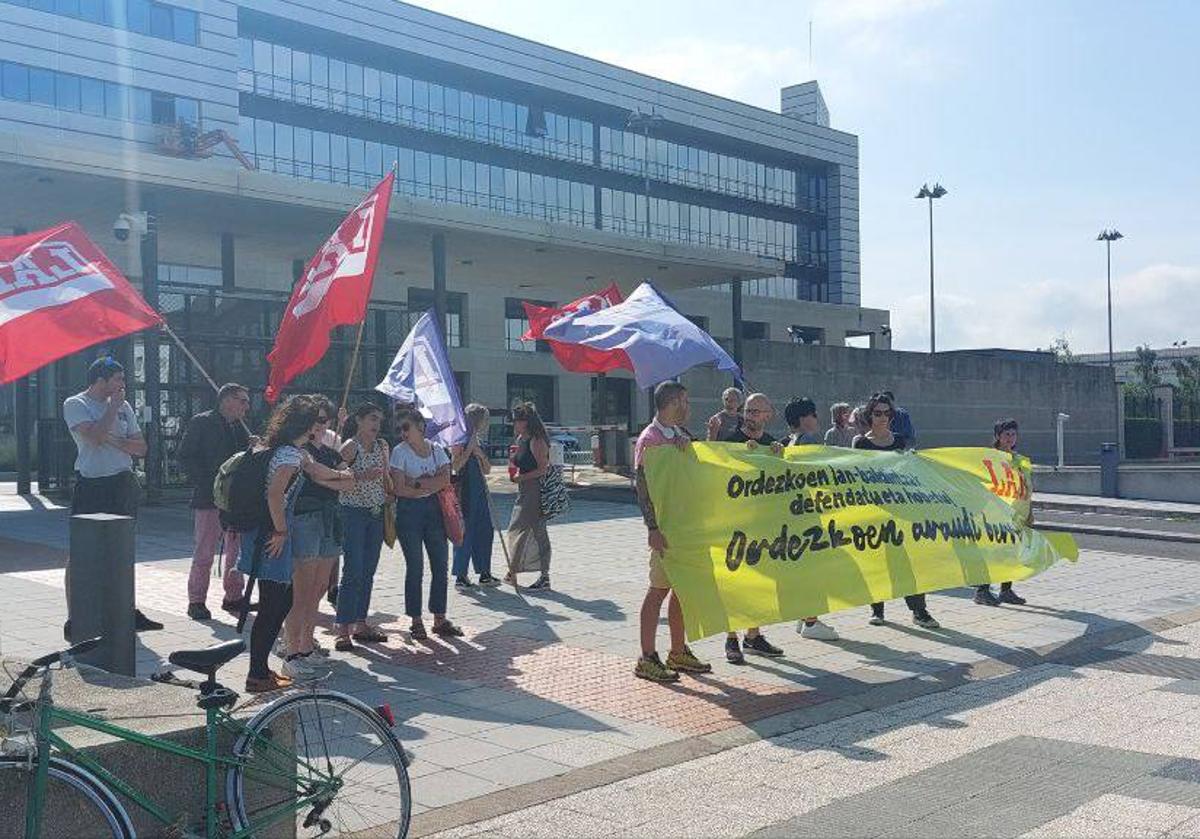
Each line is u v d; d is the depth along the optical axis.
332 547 7.64
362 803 4.39
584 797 5.22
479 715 6.59
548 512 11.11
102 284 6.96
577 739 6.13
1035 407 49.91
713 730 6.33
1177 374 83.38
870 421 9.34
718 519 7.64
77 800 3.80
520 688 7.24
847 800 5.16
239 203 22.55
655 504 7.37
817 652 8.41
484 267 31.94
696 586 7.42
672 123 67.88
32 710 3.76
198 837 4.13
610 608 10.16
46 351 6.68
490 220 26.25
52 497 22.67
